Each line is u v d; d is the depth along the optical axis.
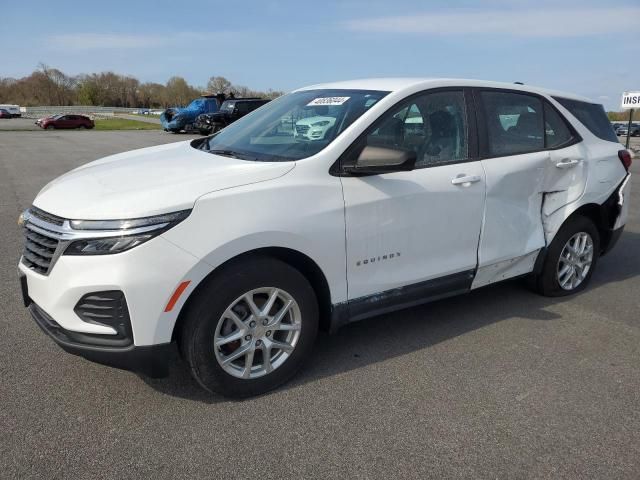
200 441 2.69
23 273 3.04
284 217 2.95
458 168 3.71
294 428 2.81
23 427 2.77
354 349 3.71
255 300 3.04
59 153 18.02
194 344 2.84
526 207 4.16
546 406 3.07
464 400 3.11
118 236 2.62
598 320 4.27
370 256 3.34
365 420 2.89
